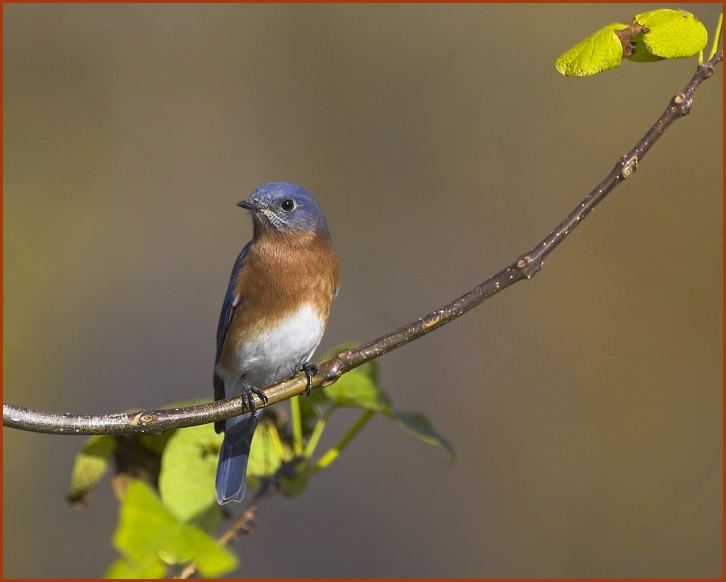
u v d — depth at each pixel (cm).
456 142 1584
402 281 1512
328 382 631
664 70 1570
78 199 1541
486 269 1502
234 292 843
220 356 859
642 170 1534
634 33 511
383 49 1650
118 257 1534
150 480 736
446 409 1421
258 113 1622
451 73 1625
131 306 1502
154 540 436
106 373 1447
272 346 838
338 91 1633
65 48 1625
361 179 1574
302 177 1581
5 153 1552
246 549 1266
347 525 1306
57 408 1415
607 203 1527
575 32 1612
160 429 606
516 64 1620
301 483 705
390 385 1436
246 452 738
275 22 1680
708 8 1545
